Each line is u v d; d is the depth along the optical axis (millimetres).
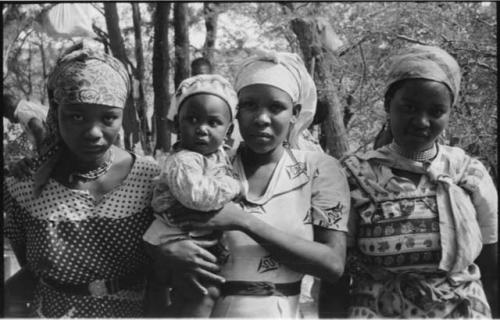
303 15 5301
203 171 2588
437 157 2707
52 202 2629
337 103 4461
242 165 2707
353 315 2750
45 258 2598
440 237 2580
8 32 5953
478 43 5230
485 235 2734
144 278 2783
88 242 2615
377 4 5559
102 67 2525
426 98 2568
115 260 2648
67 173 2678
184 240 2555
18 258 2848
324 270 2492
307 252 2461
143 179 2729
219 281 2537
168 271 2611
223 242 2602
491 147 5082
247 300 2529
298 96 2676
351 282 2906
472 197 2701
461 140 5133
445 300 2594
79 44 2660
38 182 2607
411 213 2619
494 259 2770
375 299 2684
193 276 2529
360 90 5586
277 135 2584
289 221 2564
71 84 2477
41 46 6637
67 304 2621
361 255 2752
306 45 5176
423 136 2609
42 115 4379
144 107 5914
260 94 2557
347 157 2859
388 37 5531
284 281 2572
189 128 2680
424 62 2586
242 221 2488
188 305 2561
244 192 2594
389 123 2824
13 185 2689
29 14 5684
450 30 5344
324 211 2611
